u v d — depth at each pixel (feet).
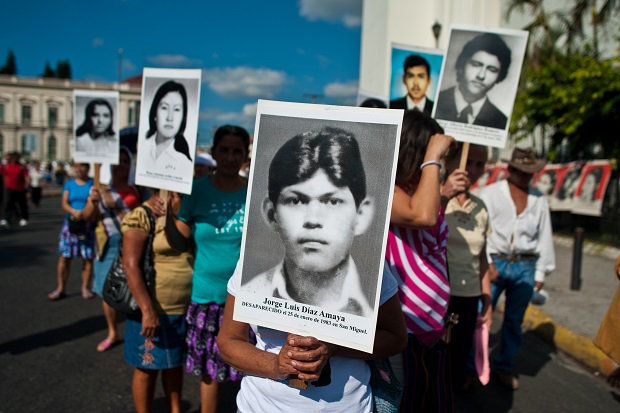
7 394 12.96
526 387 14.49
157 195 10.67
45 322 18.88
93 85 243.60
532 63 48.70
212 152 10.43
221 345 5.98
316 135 5.39
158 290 10.03
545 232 14.73
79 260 31.27
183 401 13.09
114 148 15.11
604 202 36.65
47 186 129.29
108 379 14.03
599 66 35.63
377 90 62.90
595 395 14.01
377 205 5.14
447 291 7.82
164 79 10.17
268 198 5.51
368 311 5.08
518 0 50.75
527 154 14.02
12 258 31.14
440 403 7.48
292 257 5.38
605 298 22.58
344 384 5.73
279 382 5.75
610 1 44.04
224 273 10.07
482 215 11.41
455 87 10.16
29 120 243.81
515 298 14.35
